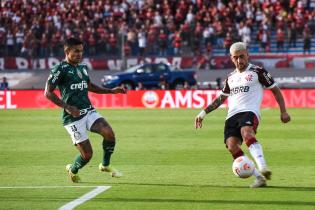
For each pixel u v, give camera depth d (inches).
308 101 4367.6
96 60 5812.0
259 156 1403.8
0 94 4544.8
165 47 5777.6
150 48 5787.4
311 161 1921.8
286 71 5669.3
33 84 5625.0
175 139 2529.5
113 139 1552.7
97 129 1530.5
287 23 5787.4
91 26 5876.0
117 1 6127.0
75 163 1553.9
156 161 1952.5
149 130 2883.9
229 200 1333.7
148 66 5497.1
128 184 1544.0
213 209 1247.5
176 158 2010.3
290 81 5600.4
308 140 2470.5
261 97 1462.8
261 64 5753.0
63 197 1380.4
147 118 3540.8
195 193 1416.1
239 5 5974.4
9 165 1886.1
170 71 5492.1
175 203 1307.8
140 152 2159.2
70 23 5821.9
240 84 1453.0
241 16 5910.4
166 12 6023.6
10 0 6190.9
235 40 5733.3
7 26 5861.2
